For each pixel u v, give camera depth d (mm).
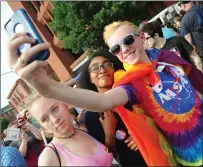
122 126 793
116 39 738
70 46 5828
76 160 600
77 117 804
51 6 6902
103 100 602
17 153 664
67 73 7582
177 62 757
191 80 794
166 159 686
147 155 683
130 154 782
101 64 845
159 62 747
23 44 508
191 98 729
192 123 711
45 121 617
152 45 1231
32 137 827
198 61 1200
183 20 1557
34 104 622
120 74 781
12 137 861
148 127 698
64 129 614
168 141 715
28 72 488
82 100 565
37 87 515
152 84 714
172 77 740
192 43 1527
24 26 541
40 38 529
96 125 798
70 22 5641
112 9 5266
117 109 694
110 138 783
